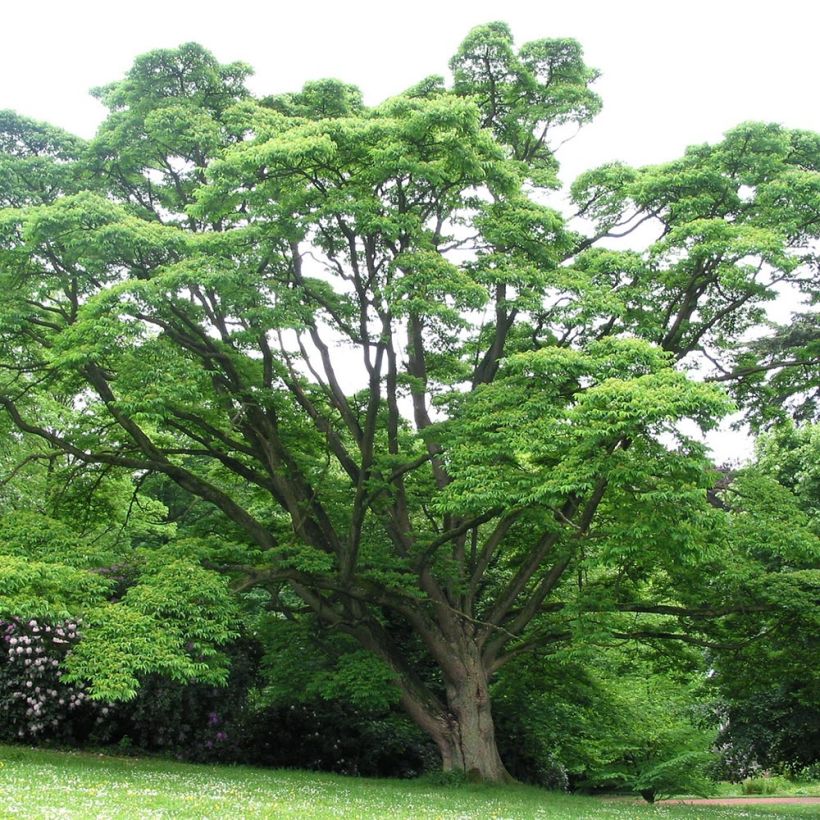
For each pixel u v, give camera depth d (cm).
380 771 2202
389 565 1861
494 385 1762
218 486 2433
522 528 2130
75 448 1892
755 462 3155
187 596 1521
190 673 1390
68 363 1555
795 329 2553
